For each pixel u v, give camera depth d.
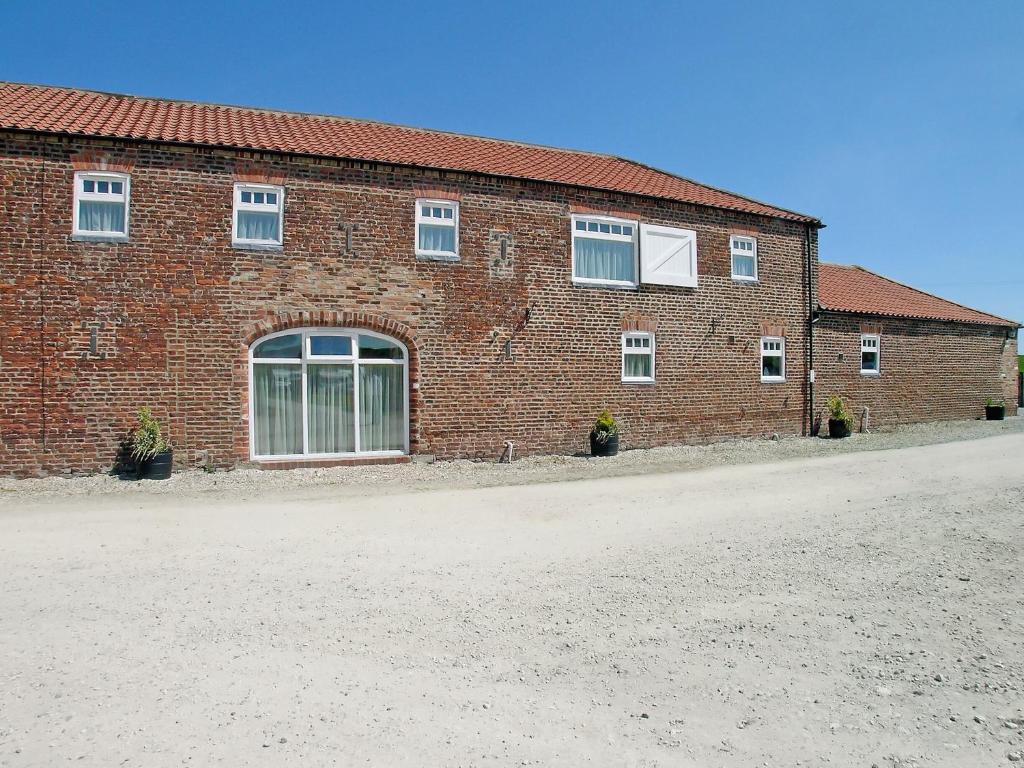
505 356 15.62
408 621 5.43
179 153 13.24
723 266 18.52
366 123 18.61
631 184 17.95
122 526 8.67
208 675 4.45
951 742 3.69
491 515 9.50
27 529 8.48
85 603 5.77
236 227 13.64
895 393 22.41
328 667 4.59
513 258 15.76
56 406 12.45
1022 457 14.48
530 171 16.67
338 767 3.42
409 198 14.84
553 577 6.55
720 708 4.07
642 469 14.20
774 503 10.10
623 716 3.97
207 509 9.88
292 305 13.86
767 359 19.42
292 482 12.42
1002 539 7.61
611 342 16.84
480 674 4.50
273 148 13.71
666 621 5.41
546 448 16.00
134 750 3.55
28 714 3.90
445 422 15.02
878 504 9.77
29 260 12.38
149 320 12.97
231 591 6.12
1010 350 26.34
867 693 4.23
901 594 5.95
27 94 15.15
